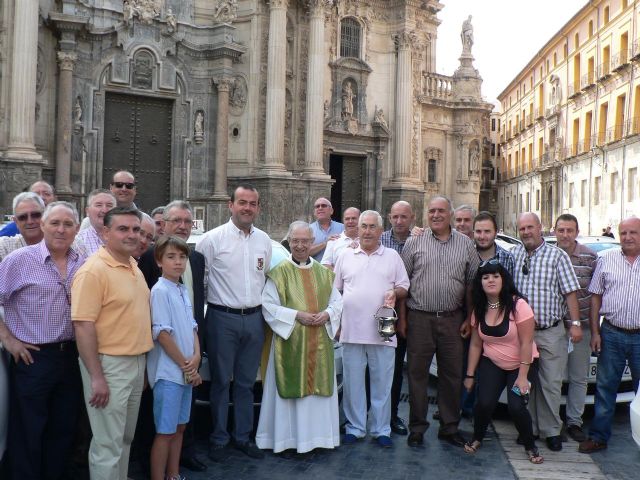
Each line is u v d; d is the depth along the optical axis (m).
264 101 26.41
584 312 8.46
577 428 8.31
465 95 35.56
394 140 31.70
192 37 25.69
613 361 7.75
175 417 6.29
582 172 45.59
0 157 20.36
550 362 7.84
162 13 25.00
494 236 8.44
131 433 6.09
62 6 22.64
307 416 7.50
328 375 7.63
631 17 37.91
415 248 8.14
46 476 6.15
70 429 6.14
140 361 5.98
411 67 31.59
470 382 7.87
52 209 5.89
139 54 24.52
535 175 56.97
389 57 31.83
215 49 25.53
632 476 7.02
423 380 8.02
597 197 43.03
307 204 26.81
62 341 5.96
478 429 7.73
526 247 8.13
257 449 7.49
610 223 40.31
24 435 5.87
